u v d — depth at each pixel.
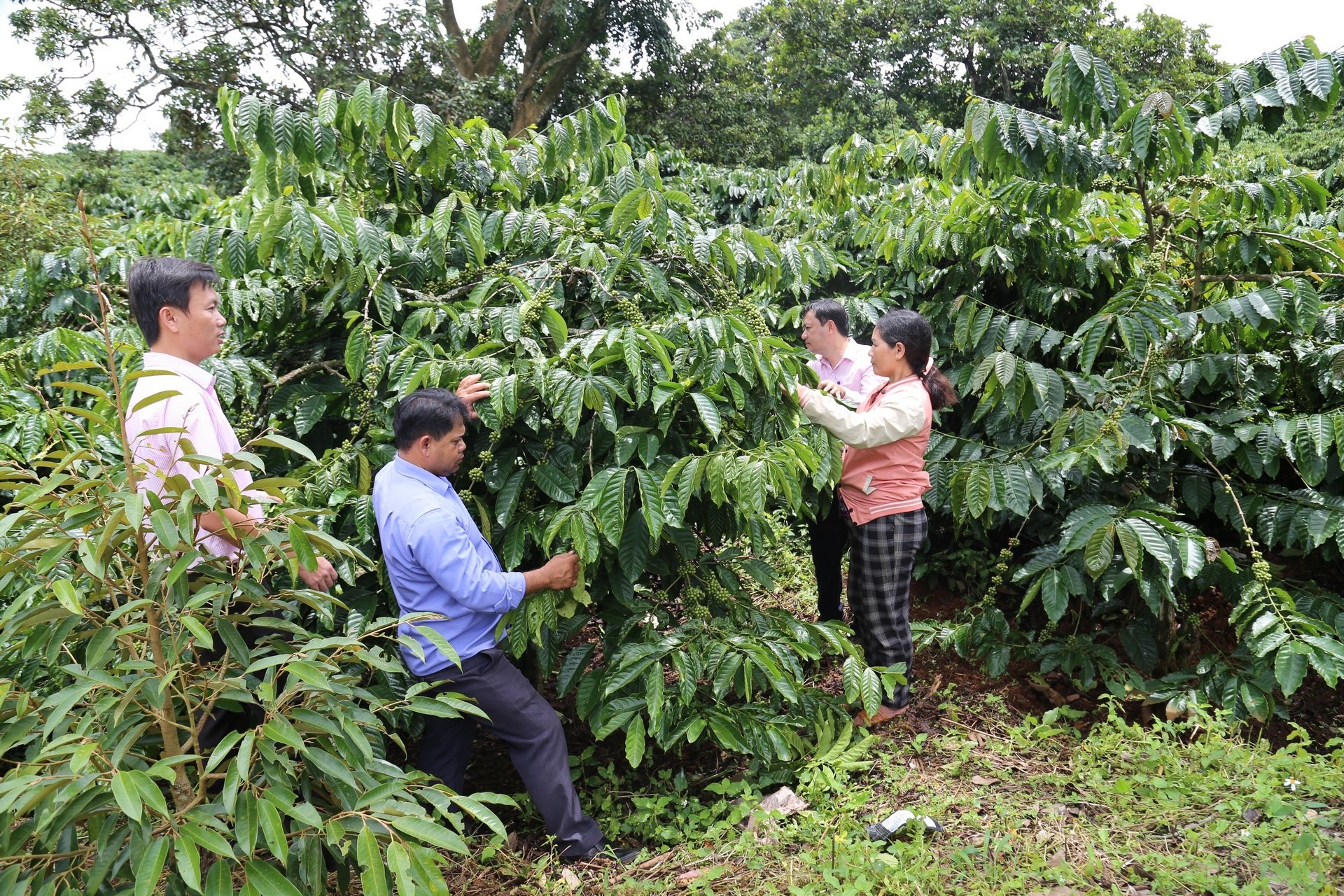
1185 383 3.89
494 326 3.00
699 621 3.02
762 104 21.05
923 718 3.51
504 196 3.68
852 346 4.06
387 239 3.23
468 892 2.62
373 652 2.15
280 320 3.27
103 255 4.21
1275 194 3.83
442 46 16.98
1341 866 2.34
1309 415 3.56
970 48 21.81
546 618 2.72
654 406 2.85
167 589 1.92
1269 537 3.55
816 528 3.96
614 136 3.54
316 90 15.53
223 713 2.51
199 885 1.65
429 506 2.56
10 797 1.63
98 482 1.89
